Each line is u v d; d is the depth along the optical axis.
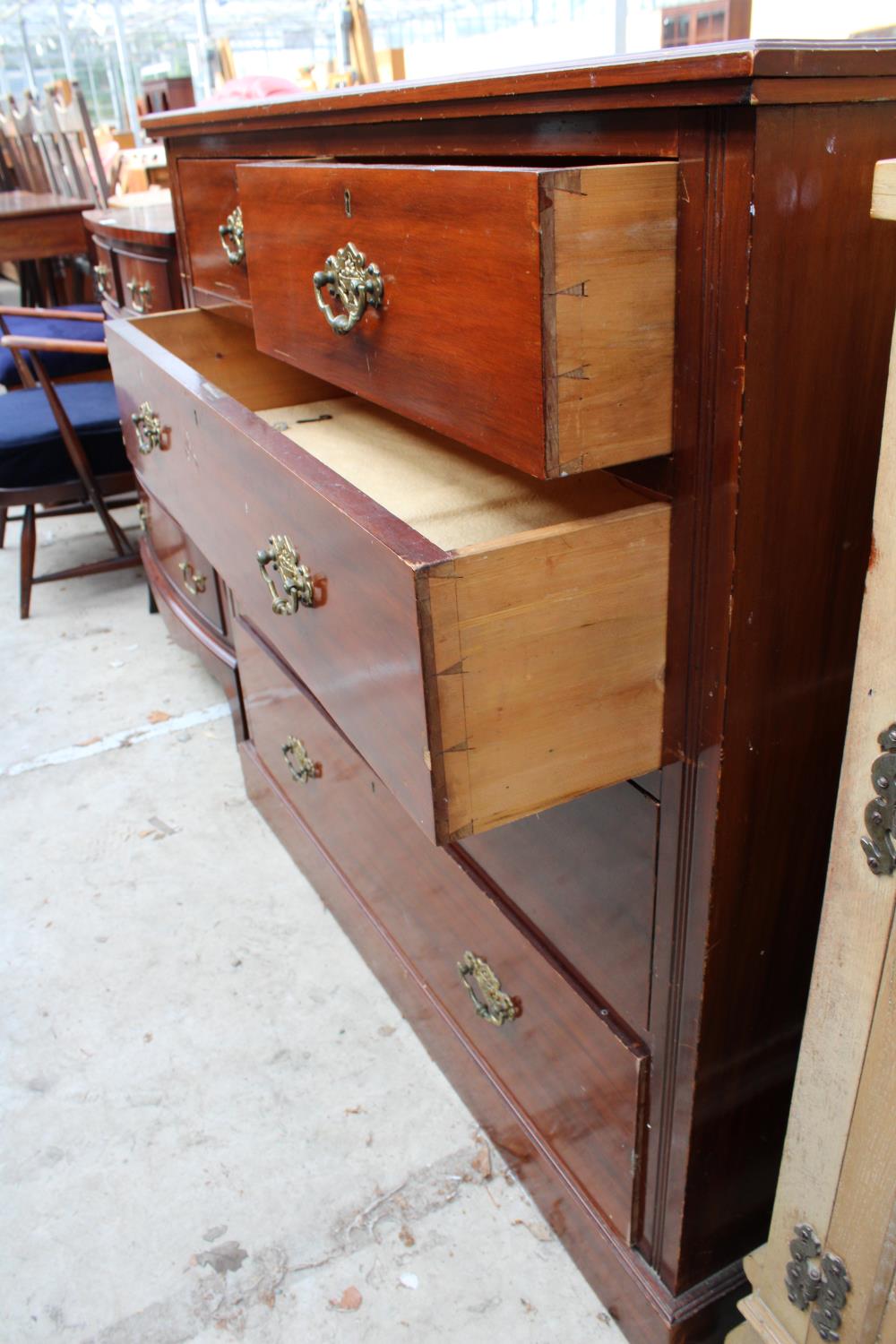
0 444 2.20
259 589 0.91
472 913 1.02
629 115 0.57
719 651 0.63
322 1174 1.12
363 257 0.73
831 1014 0.66
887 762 0.56
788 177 0.53
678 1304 0.87
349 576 0.66
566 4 1.48
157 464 1.23
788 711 0.68
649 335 0.58
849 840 0.61
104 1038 1.30
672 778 0.70
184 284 1.51
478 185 0.56
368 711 0.69
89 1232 1.06
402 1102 1.20
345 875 1.40
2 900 1.55
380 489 0.91
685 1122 0.80
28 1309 0.99
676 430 0.61
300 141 0.95
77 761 1.89
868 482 0.65
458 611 0.57
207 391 0.98
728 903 0.72
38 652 2.31
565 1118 0.97
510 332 0.57
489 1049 1.09
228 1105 1.20
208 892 1.55
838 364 0.60
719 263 0.55
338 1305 0.99
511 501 0.85
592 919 0.84
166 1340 0.96
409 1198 1.08
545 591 0.60
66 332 2.75
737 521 0.60
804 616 0.66
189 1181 1.11
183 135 1.28
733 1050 0.79
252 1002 1.35
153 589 2.18
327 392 1.42
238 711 1.74
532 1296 0.99
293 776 1.48
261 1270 1.02
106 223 1.93
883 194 0.47
